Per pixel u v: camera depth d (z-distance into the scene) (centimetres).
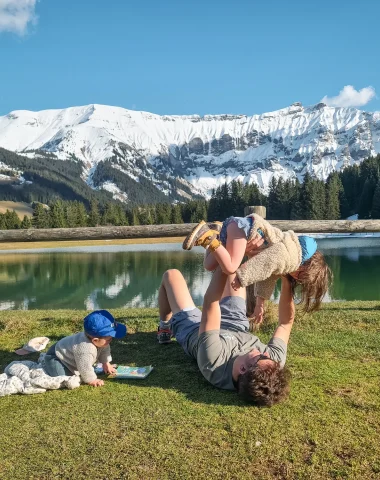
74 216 8419
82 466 223
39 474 218
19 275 2103
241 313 353
